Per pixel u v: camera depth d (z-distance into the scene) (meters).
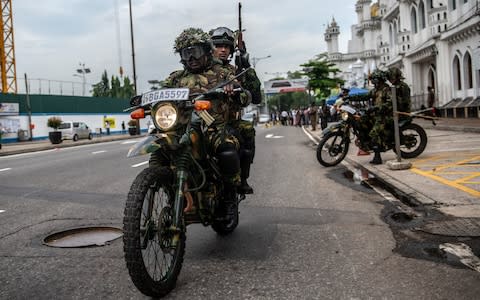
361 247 4.21
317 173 8.91
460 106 24.00
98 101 49.34
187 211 3.55
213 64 4.25
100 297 3.25
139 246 2.96
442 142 12.61
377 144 9.08
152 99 3.37
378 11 57.03
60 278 3.63
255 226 5.10
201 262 3.93
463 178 7.04
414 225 4.85
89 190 7.83
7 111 37.12
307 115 39.12
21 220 5.71
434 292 3.16
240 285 3.40
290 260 3.92
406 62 33.00
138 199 3.02
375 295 3.15
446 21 27.42
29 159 15.68
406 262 3.76
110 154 15.59
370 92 9.27
